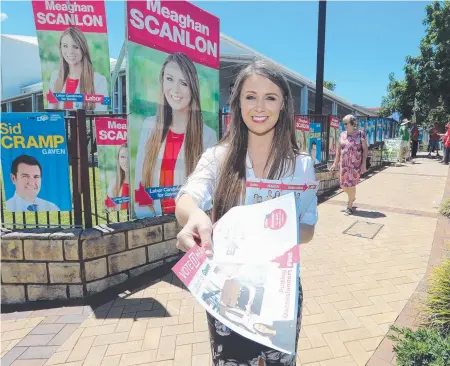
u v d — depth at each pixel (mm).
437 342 2148
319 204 7039
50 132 3385
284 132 1408
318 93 8531
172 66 4094
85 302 3303
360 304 3119
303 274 3760
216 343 1370
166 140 4121
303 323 2842
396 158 13977
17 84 18844
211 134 4648
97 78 6430
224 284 1094
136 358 2498
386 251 4406
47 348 2639
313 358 2430
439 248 4473
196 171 1447
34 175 3438
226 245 1159
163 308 3160
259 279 1089
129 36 3648
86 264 3367
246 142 1418
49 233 3354
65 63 6238
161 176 4129
